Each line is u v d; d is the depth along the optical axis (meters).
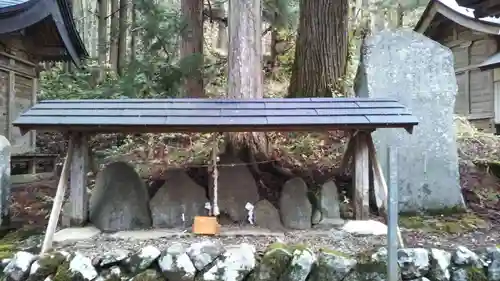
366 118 3.27
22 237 3.54
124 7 9.67
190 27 6.37
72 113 3.31
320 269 2.91
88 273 2.85
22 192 5.48
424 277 2.97
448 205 4.33
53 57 8.02
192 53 6.13
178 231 3.52
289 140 5.52
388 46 4.59
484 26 8.05
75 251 3.01
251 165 4.45
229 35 4.51
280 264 2.89
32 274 2.86
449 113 4.50
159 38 6.29
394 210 2.52
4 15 5.66
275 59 9.24
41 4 6.41
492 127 8.43
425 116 4.47
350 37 9.16
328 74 6.18
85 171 3.67
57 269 2.87
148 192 4.01
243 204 3.79
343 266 2.89
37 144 8.99
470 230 3.74
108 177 3.76
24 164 7.04
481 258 3.08
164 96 5.96
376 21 11.18
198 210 3.73
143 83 5.96
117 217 3.56
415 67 4.55
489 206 4.53
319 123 3.18
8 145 3.86
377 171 3.61
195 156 5.36
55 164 7.49
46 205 4.73
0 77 6.66
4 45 6.63
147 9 6.31
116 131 3.38
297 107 3.50
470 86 9.10
